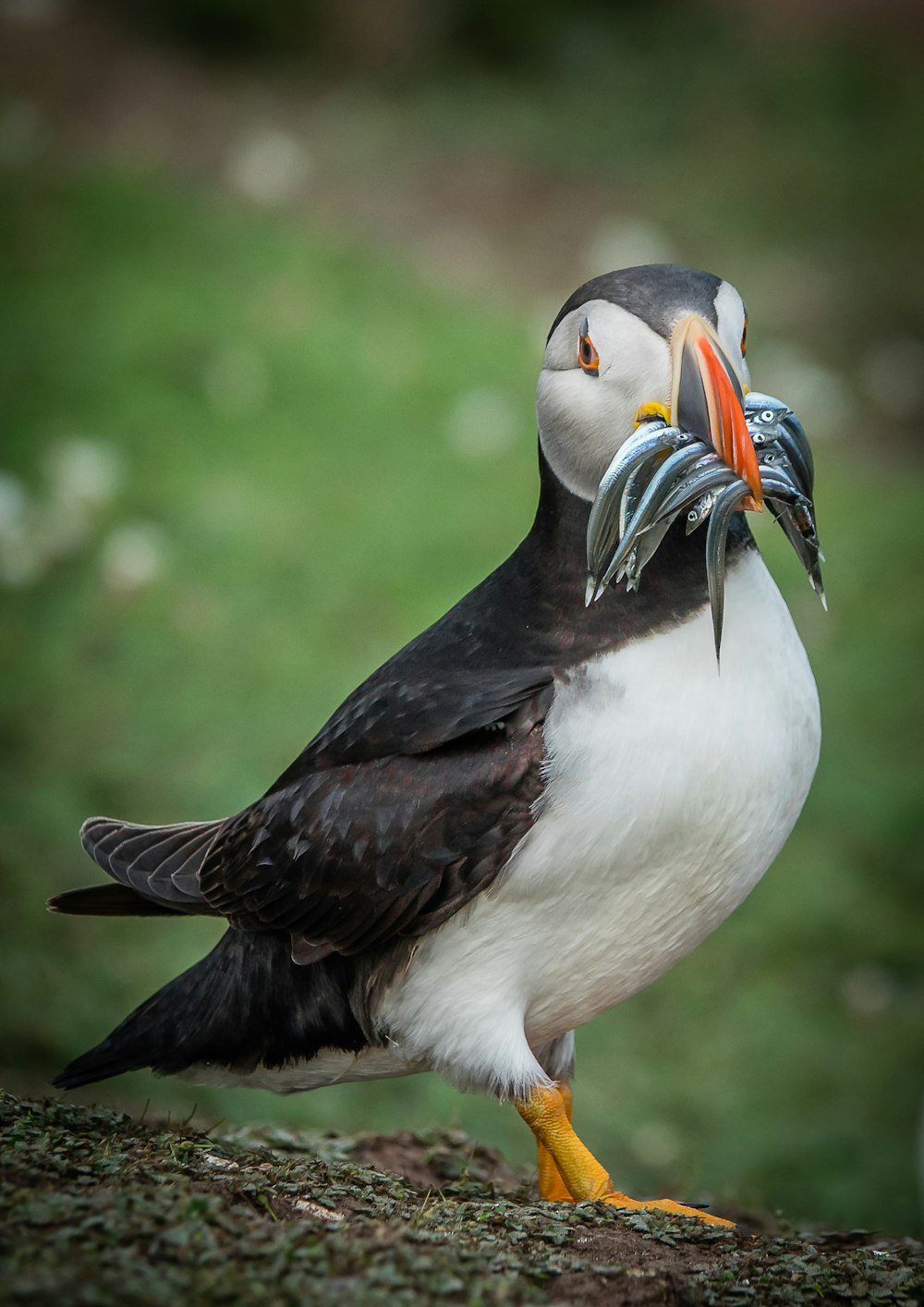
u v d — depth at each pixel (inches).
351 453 640.4
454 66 1052.5
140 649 526.9
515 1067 203.5
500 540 598.5
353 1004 212.8
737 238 888.9
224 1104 361.1
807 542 210.2
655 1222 191.2
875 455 722.2
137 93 933.8
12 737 481.1
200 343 684.1
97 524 574.6
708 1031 427.2
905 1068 412.8
